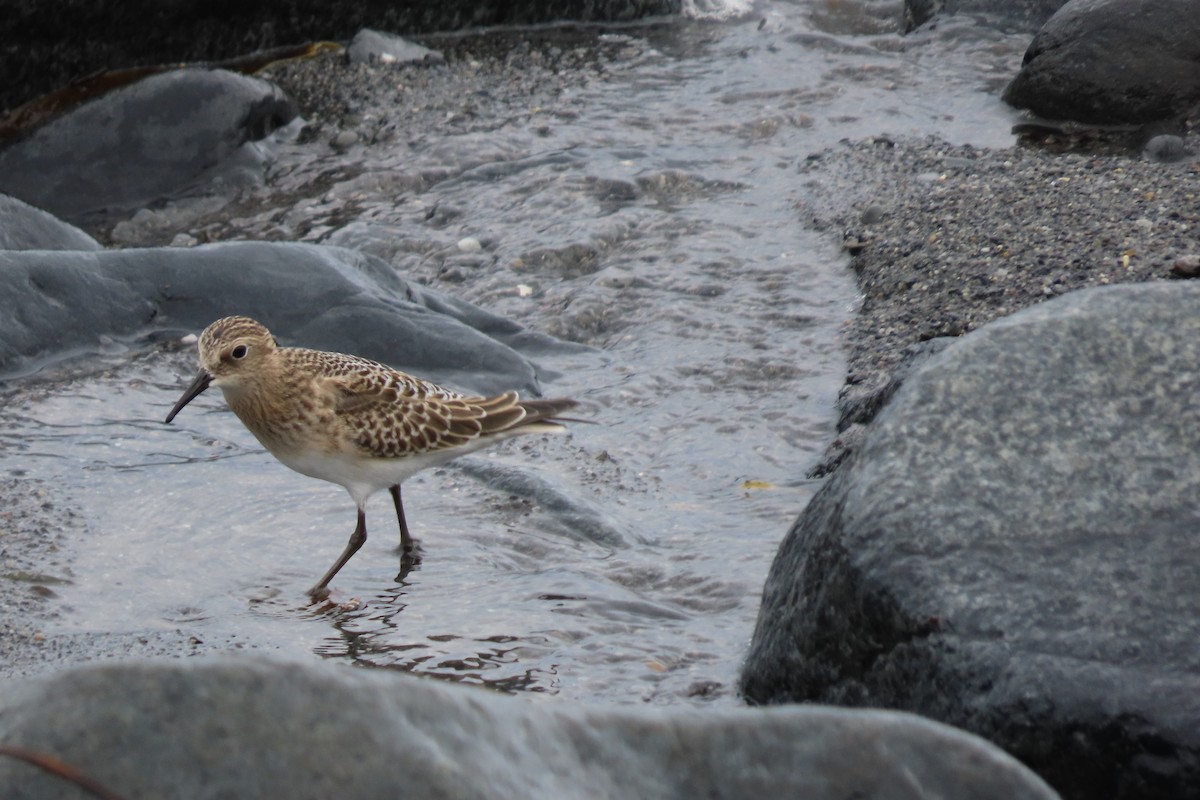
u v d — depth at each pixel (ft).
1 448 40.93
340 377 35.91
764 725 17.04
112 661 16.40
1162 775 21.44
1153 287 27.30
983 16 75.10
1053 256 46.65
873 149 60.85
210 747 15.55
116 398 44.37
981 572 23.82
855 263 51.78
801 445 41.96
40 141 61.46
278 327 47.47
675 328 49.16
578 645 31.71
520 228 56.90
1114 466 24.58
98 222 59.52
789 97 68.64
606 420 43.96
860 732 16.94
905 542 24.47
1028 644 22.85
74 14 66.03
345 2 74.49
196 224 59.11
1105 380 25.77
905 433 25.84
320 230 58.03
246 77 64.49
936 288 47.21
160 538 36.76
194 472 40.45
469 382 45.60
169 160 61.93
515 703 16.83
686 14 80.94
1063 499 24.36
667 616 33.01
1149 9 60.64
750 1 82.48
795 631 26.73
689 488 39.86
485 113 68.18
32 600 33.12
